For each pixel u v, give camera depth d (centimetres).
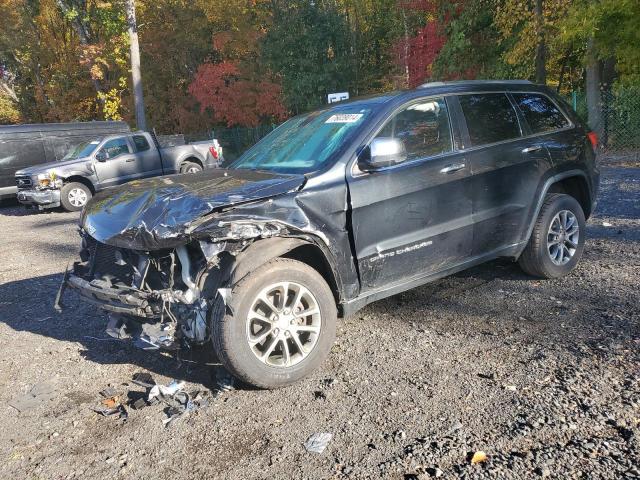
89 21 2773
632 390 319
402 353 396
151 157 1487
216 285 347
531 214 491
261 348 367
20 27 3077
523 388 333
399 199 404
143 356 431
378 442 292
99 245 400
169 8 2817
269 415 328
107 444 313
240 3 2656
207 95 2509
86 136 1628
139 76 2289
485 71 1945
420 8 2045
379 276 403
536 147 489
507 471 259
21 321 539
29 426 340
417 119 430
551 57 2030
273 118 2712
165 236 334
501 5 1809
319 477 268
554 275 521
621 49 1467
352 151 394
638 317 420
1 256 869
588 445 273
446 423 304
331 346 376
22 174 1356
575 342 388
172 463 290
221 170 455
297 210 360
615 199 900
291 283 356
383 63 2830
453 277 554
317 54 2509
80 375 407
